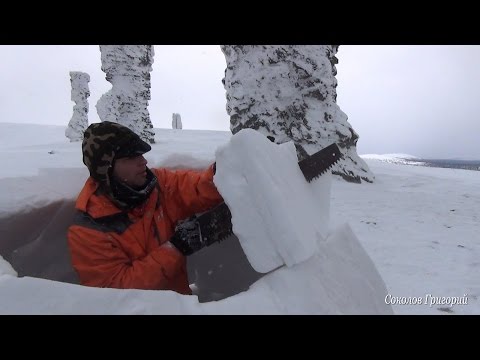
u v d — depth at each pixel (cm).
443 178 809
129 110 1375
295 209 108
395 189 632
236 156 105
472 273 247
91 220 138
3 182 190
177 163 222
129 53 1360
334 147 138
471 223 383
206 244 129
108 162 136
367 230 356
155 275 126
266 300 95
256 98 683
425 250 296
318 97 702
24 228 186
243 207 102
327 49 712
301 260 99
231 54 698
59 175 206
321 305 98
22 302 78
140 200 143
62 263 205
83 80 1772
